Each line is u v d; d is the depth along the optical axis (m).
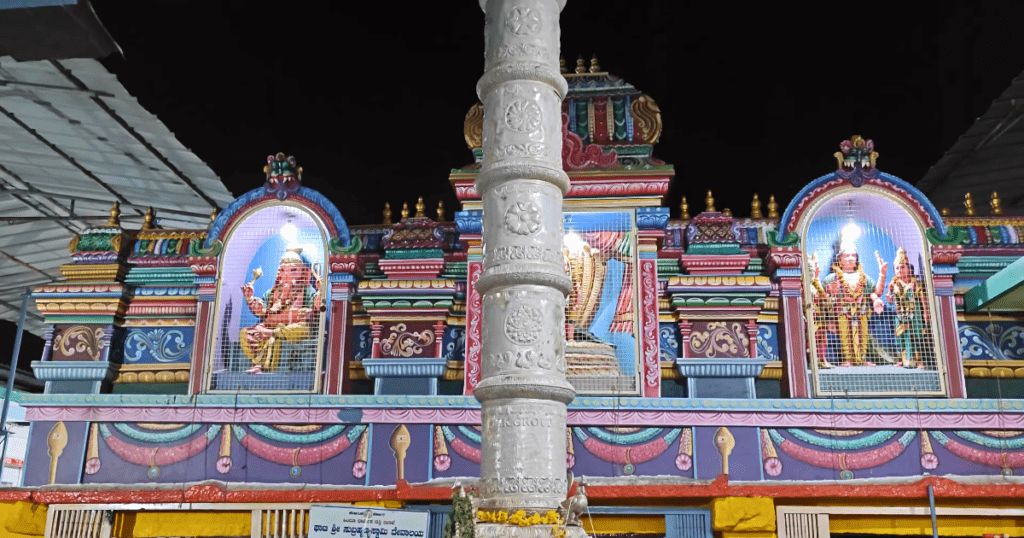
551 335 4.64
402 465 7.31
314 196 8.15
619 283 7.67
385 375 7.61
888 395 7.36
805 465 7.16
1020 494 6.36
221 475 7.41
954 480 6.80
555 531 4.23
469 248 7.81
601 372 7.46
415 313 7.77
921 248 7.71
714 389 7.45
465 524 4.25
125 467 7.48
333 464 7.38
